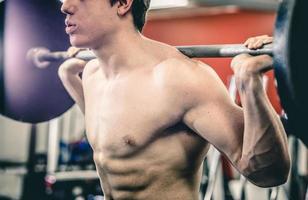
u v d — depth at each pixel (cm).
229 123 149
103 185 172
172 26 611
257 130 142
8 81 225
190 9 588
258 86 139
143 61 164
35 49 221
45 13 220
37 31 221
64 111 228
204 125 151
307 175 388
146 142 159
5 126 434
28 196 379
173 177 161
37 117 227
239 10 582
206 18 596
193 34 602
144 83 161
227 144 150
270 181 150
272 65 140
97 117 172
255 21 584
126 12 163
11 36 223
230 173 490
